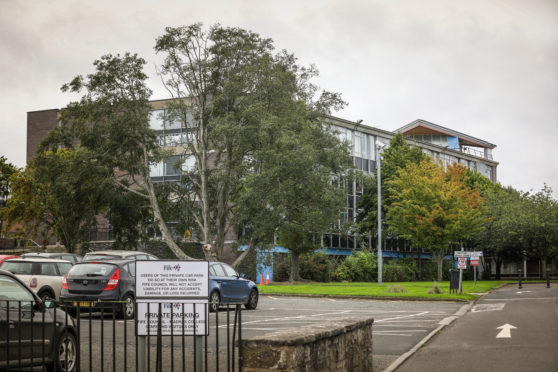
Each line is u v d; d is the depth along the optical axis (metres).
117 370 9.98
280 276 51.81
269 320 17.91
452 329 15.69
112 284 17.38
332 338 7.68
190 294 8.12
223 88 37.50
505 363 10.08
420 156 60.97
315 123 40.44
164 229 40.12
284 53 41.69
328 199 36.59
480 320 17.92
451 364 10.13
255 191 34.84
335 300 28.83
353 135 65.69
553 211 66.12
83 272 17.55
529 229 65.06
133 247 43.59
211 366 10.36
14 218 46.69
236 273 21.50
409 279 60.38
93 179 39.31
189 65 39.53
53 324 8.77
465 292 33.78
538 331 14.54
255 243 38.00
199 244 43.25
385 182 60.06
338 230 39.69
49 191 42.59
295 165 34.75
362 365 9.09
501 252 71.25
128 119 39.34
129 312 17.67
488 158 94.00
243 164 37.34
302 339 6.59
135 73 39.81
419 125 85.19
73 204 40.53
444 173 52.03
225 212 39.62
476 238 68.00
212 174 39.50
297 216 37.31
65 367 9.09
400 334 14.71
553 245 66.31
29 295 8.91
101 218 54.38
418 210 50.16
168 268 8.15
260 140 35.66
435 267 66.06
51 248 53.28
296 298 30.02
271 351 6.37
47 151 42.19
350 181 40.59
